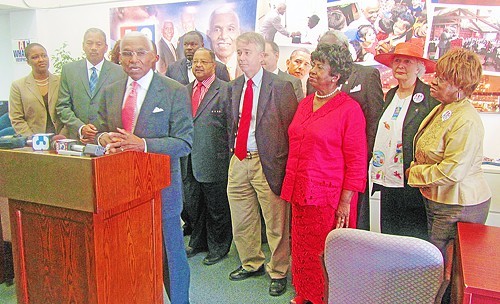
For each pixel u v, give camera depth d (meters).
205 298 2.58
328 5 2.98
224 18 3.36
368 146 2.74
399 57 2.61
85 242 1.47
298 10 3.08
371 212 2.81
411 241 1.46
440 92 1.91
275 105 2.51
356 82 2.69
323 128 2.11
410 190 2.66
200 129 3.02
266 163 2.54
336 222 2.22
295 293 2.65
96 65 3.46
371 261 1.53
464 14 2.62
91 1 3.83
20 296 1.65
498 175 2.44
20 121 3.67
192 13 3.48
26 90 3.67
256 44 2.53
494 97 2.61
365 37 2.90
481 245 1.63
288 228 2.69
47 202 1.48
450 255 1.93
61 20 4.01
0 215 2.68
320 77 2.10
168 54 3.62
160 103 2.06
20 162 1.50
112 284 1.56
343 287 1.64
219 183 3.08
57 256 1.54
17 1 3.91
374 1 2.84
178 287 2.19
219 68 3.44
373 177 2.77
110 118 2.13
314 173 2.15
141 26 3.69
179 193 2.16
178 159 2.14
